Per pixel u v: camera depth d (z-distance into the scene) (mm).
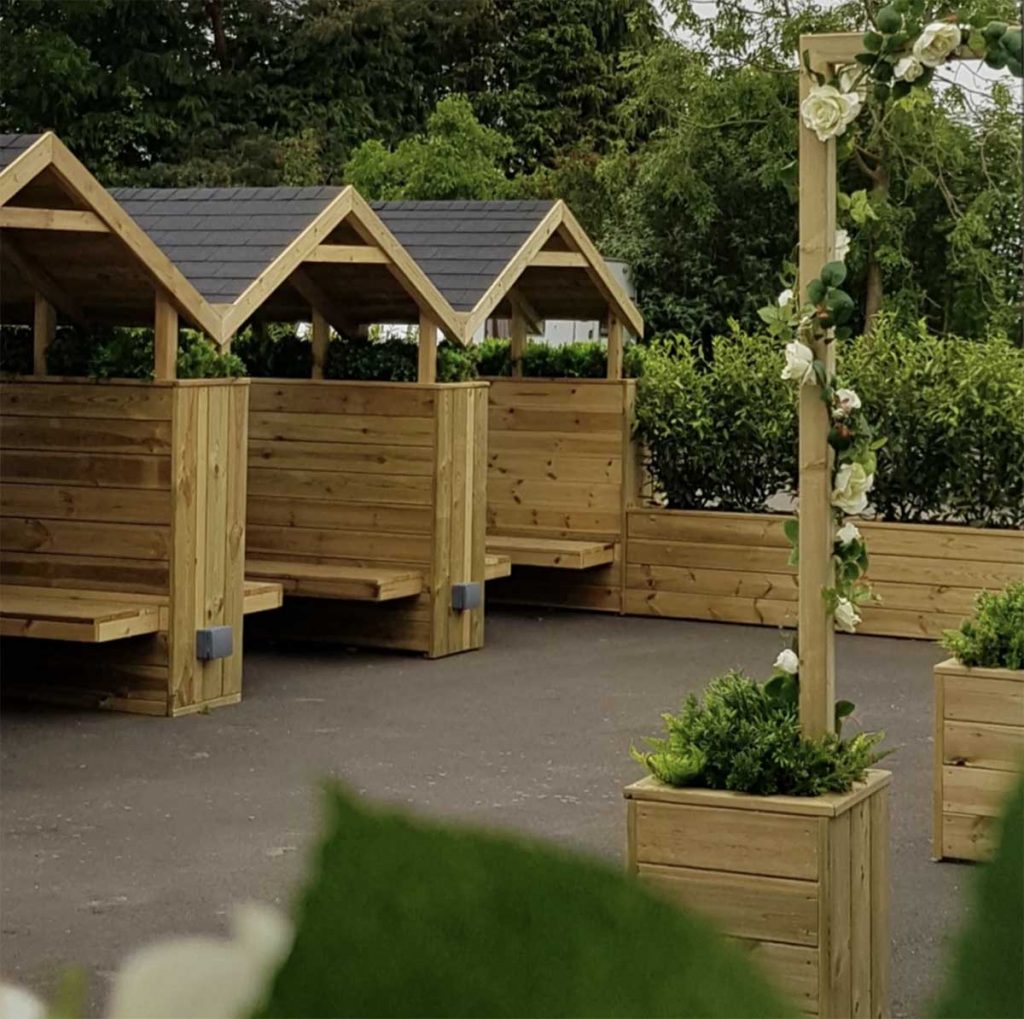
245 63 29375
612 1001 260
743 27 21953
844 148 4703
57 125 27688
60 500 9695
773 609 12945
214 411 9594
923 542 12156
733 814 4422
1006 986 268
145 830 7023
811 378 4598
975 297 20812
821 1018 4312
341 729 9086
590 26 31234
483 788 7809
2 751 8469
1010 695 6363
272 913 267
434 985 259
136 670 9453
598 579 13453
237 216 10531
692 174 21891
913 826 7078
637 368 13594
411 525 11562
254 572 11344
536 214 12344
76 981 272
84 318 9938
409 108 30484
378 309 11898
